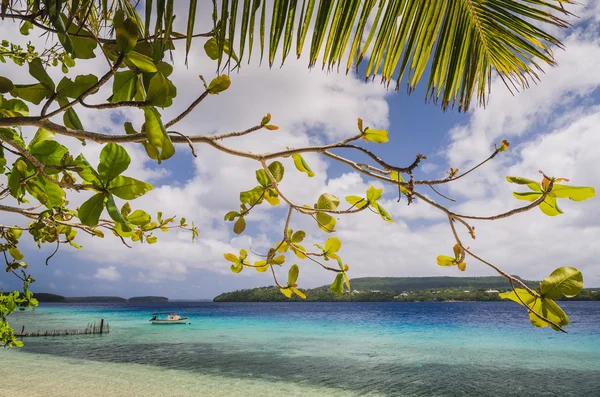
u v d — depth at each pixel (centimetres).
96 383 1967
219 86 107
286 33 136
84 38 111
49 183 118
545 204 104
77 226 183
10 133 124
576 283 103
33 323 5875
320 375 2328
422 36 184
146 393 1819
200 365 2581
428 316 8581
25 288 263
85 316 8125
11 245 228
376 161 113
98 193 90
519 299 106
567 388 2083
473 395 1945
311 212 145
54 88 105
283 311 11519
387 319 7612
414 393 1977
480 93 198
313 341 3981
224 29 113
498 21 187
